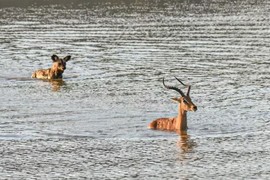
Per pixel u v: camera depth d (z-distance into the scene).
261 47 154.75
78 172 76.75
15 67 136.75
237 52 149.12
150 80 123.31
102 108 103.44
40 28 185.12
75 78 126.94
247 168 77.56
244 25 187.75
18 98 111.12
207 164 79.12
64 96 112.31
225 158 81.19
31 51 153.00
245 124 94.75
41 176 75.62
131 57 144.88
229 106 104.00
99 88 117.94
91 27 186.12
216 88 115.94
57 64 126.94
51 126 94.00
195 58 143.00
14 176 75.62
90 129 92.62
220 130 92.25
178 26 186.88
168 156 82.12
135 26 187.50
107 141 87.88
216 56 144.88
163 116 98.75
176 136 90.06
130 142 87.50
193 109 91.69
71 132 91.31
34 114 100.31
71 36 172.00
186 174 75.81
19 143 87.12
